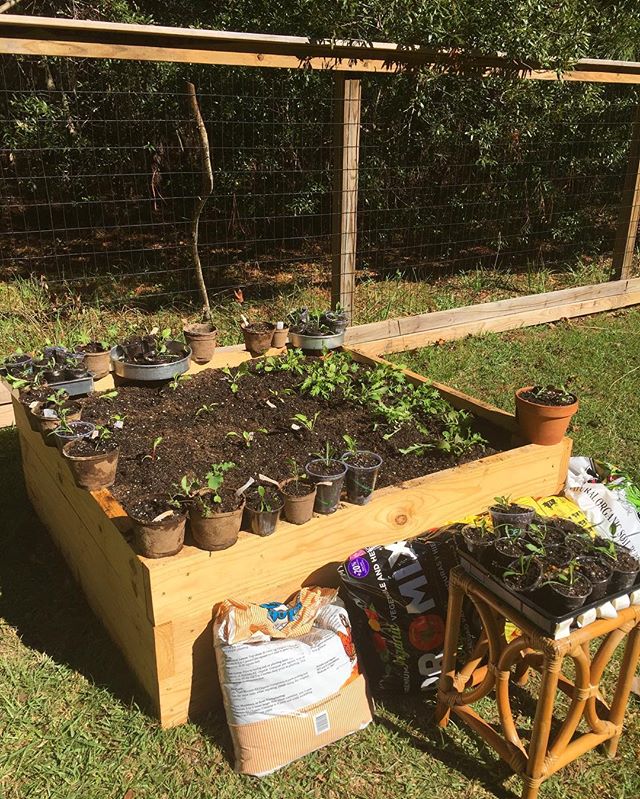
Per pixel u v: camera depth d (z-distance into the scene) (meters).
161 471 3.04
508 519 2.48
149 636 2.40
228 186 8.65
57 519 3.38
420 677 2.56
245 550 2.46
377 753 2.40
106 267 8.92
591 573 2.13
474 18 5.65
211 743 2.43
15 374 3.64
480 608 2.27
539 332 6.83
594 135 9.20
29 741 2.44
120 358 4.03
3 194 10.06
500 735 2.32
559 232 9.62
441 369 5.67
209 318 6.21
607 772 2.38
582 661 2.11
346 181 5.37
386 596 2.55
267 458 3.22
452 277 8.93
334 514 2.66
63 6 7.53
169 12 8.05
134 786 2.28
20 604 3.11
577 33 6.23
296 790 2.27
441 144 8.66
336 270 5.64
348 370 4.36
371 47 4.96
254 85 7.98
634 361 6.04
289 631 2.43
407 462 3.29
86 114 8.47
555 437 3.31
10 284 7.64
